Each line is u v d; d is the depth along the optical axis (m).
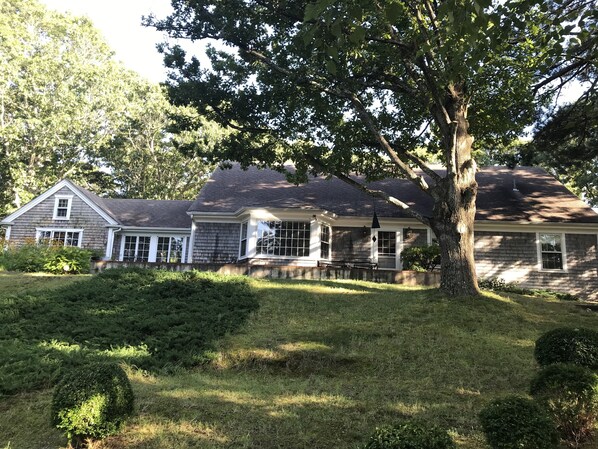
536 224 18.36
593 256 18.31
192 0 11.92
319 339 8.80
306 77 12.38
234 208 19.72
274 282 13.11
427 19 11.18
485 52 6.45
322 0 3.63
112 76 35.12
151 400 5.91
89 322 9.40
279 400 6.09
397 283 14.91
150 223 23.75
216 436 4.93
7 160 32.00
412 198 20.19
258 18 12.24
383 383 6.96
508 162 16.86
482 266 18.48
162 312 10.16
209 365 7.98
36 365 7.02
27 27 33.34
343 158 12.79
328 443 4.79
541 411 4.02
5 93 31.98
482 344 8.52
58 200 23.44
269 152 13.56
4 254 17.25
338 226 19.44
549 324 9.86
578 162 17.27
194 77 13.32
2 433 5.12
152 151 37.00
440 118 12.09
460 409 5.75
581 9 7.48
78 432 4.50
